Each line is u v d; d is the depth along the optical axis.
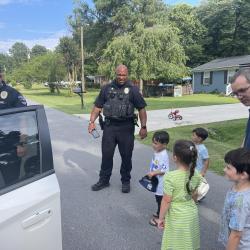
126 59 31.53
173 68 32.38
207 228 4.53
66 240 4.26
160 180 4.57
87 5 46.06
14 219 2.22
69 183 6.44
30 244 2.34
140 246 4.14
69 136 11.45
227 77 37.97
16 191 2.37
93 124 6.03
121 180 6.02
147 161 7.98
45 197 2.47
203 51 51.62
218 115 17.86
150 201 5.50
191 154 3.24
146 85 35.91
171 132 11.81
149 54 31.22
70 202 5.48
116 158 8.17
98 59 46.16
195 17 51.69
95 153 8.92
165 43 32.56
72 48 41.72
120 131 5.81
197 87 42.41
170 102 26.98
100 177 6.08
